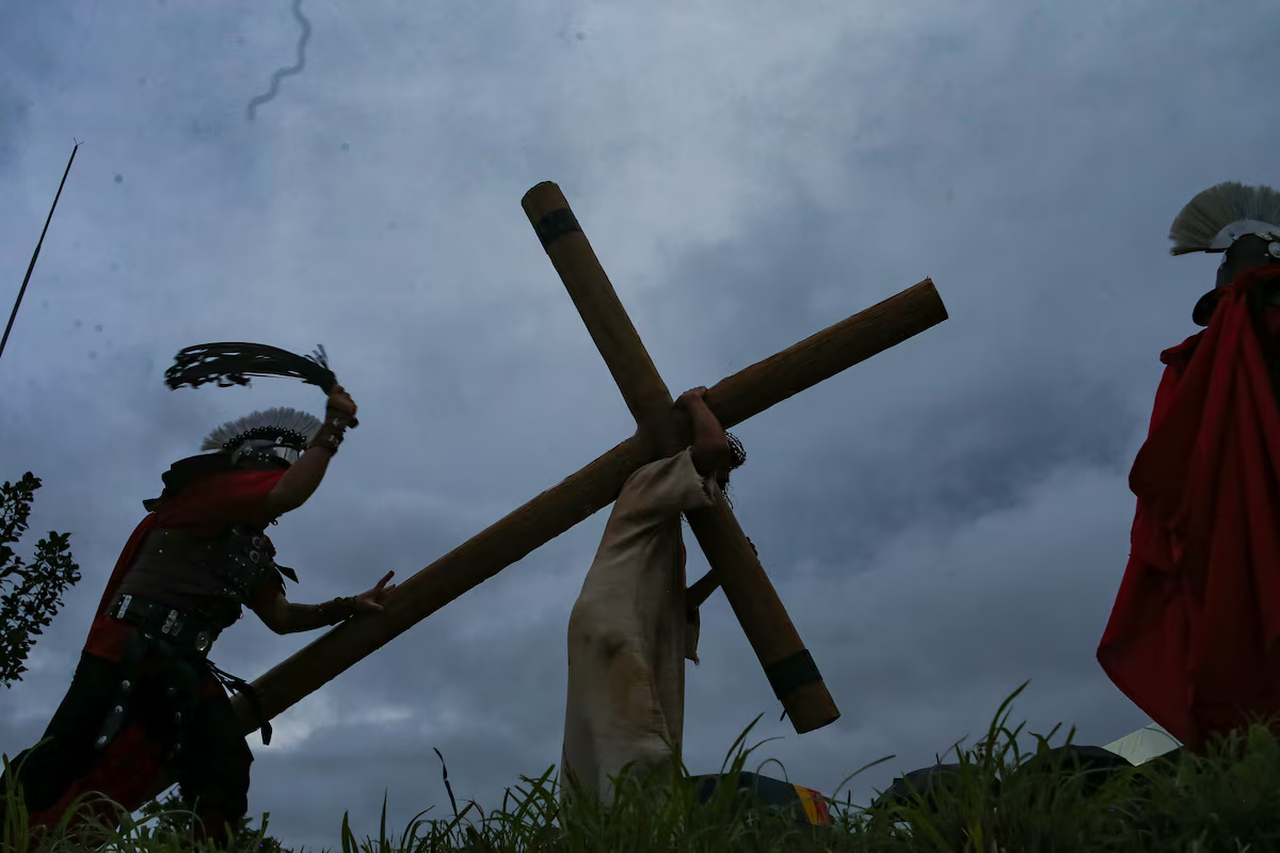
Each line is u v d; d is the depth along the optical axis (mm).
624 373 4043
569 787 3033
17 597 6398
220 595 3598
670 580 3723
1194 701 3029
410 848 2756
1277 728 2873
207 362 3811
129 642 3445
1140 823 2324
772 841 2457
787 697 3895
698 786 2549
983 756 2457
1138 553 3285
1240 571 3041
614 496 4004
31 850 2873
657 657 3646
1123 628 3277
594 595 3562
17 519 6473
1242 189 3576
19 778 3285
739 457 4059
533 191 4273
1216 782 2348
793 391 3996
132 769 3480
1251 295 3268
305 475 3670
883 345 3996
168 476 3643
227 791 3455
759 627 3924
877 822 2480
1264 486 3061
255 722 4203
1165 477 3238
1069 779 2447
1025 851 2225
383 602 4141
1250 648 3008
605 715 3404
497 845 2697
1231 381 3191
